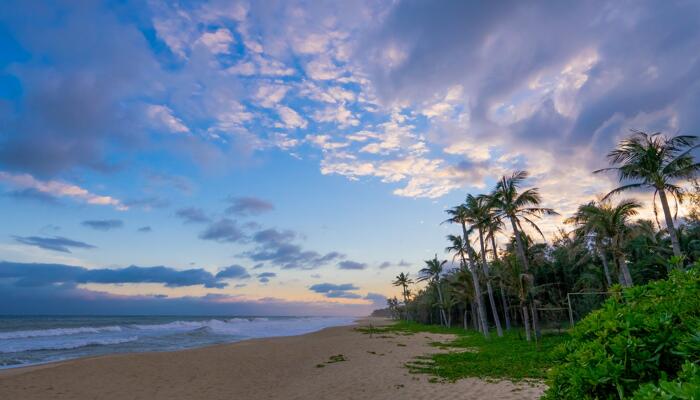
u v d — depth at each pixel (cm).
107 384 1511
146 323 7956
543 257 4409
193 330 5531
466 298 4581
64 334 4516
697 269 327
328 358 2309
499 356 2019
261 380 1631
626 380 256
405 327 6378
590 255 3762
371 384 1437
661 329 271
